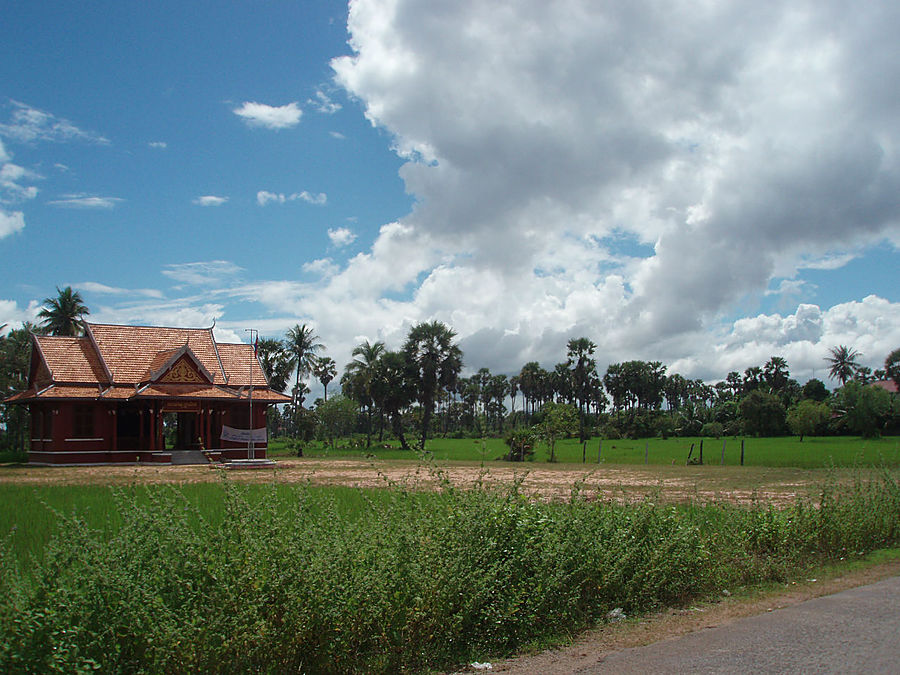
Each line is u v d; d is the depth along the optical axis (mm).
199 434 41812
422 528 7000
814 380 98500
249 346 48281
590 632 7262
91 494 17641
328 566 5754
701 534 10219
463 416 124625
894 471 24703
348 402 74188
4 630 4398
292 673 5441
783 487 21797
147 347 43844
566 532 7977
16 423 62156
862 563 10930
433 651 6289
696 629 7133
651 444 70812
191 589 5184
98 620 4754
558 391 116312
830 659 5832
